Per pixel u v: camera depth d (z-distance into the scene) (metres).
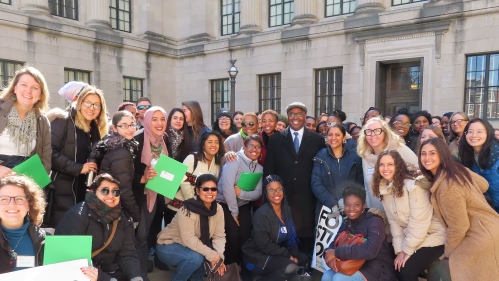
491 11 11.73
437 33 12.71
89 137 3.87
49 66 14.82
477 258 3.10
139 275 3.40
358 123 14.61
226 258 4.55
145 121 4.12
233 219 4.52
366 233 3.72
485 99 12.27
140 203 4.04
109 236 3.31
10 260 2.80
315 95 16.03
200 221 4.05
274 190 4.27
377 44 14.02
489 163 3.88
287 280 4.22
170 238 4.20
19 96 3.23
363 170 4.25
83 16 16.80
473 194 3.18
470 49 12.24
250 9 17.66
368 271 3.64
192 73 19.66
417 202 3.47
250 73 17.64
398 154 3.61
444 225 3.37
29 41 14.17
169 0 19.88
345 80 14.94
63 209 3.64
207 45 18.83
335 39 15.12
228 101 18.67
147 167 4.01
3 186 2.75
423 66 13.10
